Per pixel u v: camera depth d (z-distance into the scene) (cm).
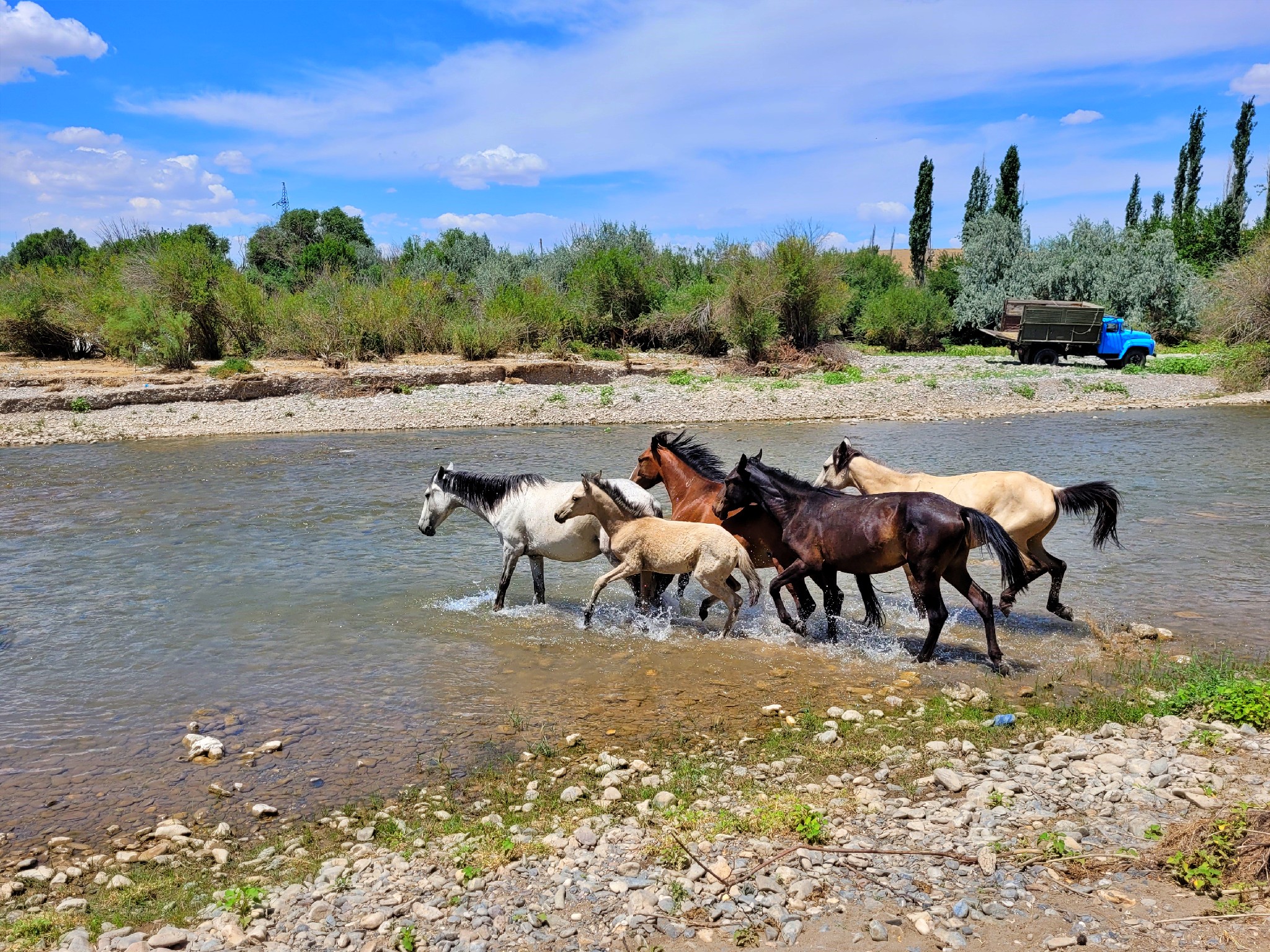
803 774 605
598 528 947
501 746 671
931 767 607
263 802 591
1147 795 538
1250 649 834
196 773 634
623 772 616
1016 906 434
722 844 504
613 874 479
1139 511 1454
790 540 879
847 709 723
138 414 2592
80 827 564
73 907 471
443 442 2309
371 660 851
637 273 3931
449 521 1470
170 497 1642
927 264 6266
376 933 432
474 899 461
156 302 3189
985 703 725
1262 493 1584
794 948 407
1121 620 933
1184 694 693
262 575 1142
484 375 3192
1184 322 4853
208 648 888
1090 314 3734
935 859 481
